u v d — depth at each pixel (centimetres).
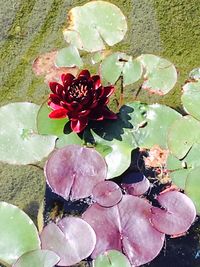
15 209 63
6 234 62
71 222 62
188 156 66
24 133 68
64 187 64
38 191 68
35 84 75
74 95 66
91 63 75
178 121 68
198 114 68
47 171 65
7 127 68
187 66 76
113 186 64
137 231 62
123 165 65
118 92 73
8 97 74
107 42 76
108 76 72
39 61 76
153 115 68
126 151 66
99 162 65
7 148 67
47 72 75
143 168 67
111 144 67
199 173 65
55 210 66
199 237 65
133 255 61
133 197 64
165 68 73
